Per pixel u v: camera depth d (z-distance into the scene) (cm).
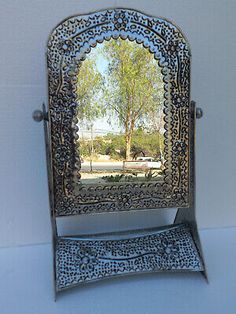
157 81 78
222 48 93
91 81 75
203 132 96
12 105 85
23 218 91
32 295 71
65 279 71
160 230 83
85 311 66
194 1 89
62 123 74
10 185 89
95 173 77
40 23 82
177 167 79
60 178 75
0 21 80
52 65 72
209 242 93
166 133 79
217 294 71
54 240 76
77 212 77
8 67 83
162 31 77
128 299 69
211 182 100
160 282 75
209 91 94
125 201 79
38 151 89
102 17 74
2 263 83
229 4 91
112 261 75
